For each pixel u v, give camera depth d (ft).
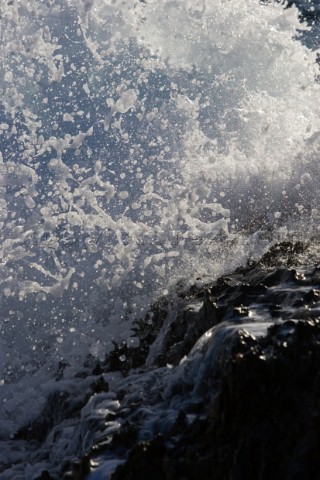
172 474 20.03
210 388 23.47
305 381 20.62
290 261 34.35
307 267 32.50
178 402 24.34
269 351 21.97
